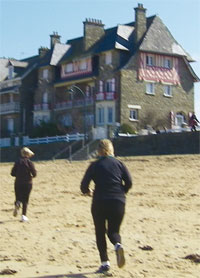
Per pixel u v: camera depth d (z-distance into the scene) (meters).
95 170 10.48
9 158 60.75
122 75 64.88
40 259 11.80
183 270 10.77
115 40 66.62
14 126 82.12
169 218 17.08
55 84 74.75
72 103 71.12
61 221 16.83
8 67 84.88
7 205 20.75
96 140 50.50
